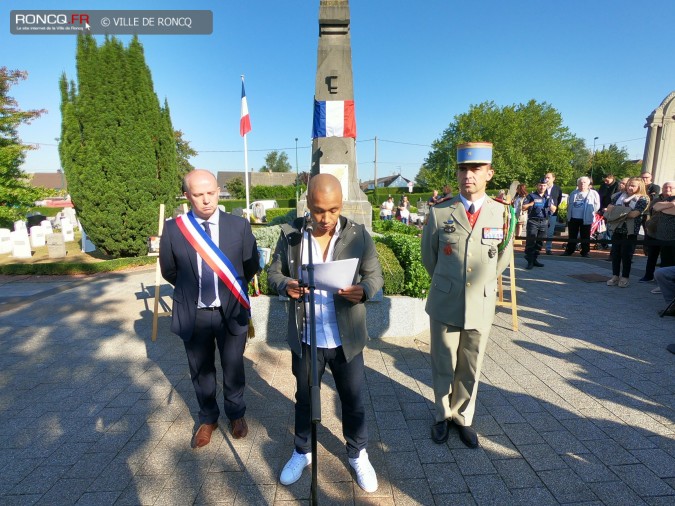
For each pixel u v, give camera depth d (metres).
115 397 3.30
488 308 2.42
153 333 4.55
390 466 2.42
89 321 5.32
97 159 9.10
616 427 2.75
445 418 2.66
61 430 2.84
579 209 9.75
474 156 2.30
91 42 8.74
